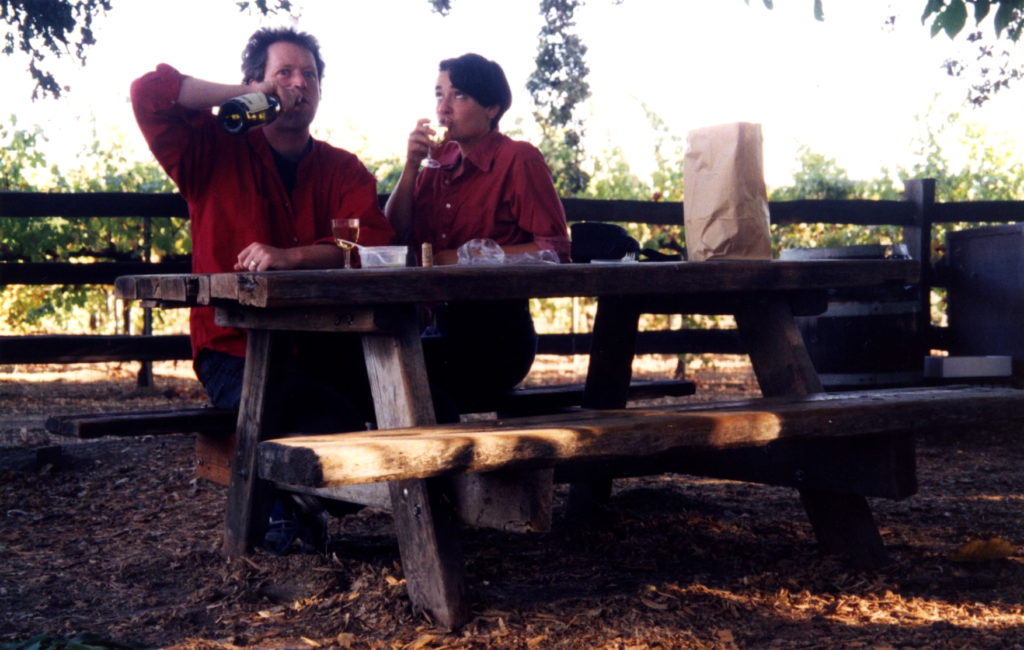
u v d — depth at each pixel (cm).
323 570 298
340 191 360
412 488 266
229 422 331
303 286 247
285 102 337
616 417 274
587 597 285
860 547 326
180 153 335
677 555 338
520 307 363
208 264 338
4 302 1113
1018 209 697
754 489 460
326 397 316
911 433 313
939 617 272
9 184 1011
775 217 671
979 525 383
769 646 251
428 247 301
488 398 386
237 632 262
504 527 255
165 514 406
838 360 617
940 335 686
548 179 365
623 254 355
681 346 689
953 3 399
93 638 246
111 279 590
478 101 365
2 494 444
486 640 252
